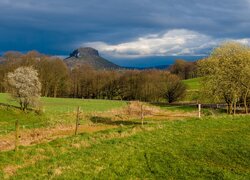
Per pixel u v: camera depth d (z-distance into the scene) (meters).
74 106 100.62
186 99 144.62
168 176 26.39
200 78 77.69
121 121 63.19
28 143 35.75
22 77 83.94
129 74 176.75
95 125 56.47
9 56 172.25
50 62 167.88
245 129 39.97
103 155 30.11
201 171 27.19
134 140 35.16
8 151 28.58
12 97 83.19
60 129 50.88
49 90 168.50
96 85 186.12
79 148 31.52
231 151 31.73
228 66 67.88
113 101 128.75
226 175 26.03
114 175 26.14
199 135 37.50
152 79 162.62
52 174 25.28
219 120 44.97
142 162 29.20
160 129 40.25
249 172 26.94
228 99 70.12
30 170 25.66
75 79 189.50
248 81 66.69
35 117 74.38
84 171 26.34
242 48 71.75
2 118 71.06
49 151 29.67
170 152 31.64
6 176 24.19
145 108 95.69
